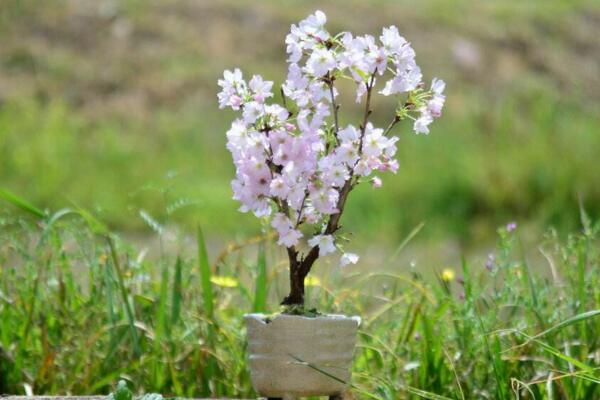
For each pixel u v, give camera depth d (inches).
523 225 714.8
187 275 301.4
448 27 1115.3
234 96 209.8
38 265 297.1
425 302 296.7
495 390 255.1
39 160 815.1
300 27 208.4
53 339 285.7
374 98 914.7
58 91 972.6
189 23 1075.9
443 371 262.7
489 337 263.1
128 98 966.4
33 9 1079.6
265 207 209.0
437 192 756.6
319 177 206.5
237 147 207.6
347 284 394.0
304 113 208.1
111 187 767.7
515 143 864.3
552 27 1173.7
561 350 266.1
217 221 712.4
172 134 897.5
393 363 273.7
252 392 270.4
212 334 277.3
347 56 206.4
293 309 210.2
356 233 701.9
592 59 1138.7
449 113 940.6
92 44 1042.1
